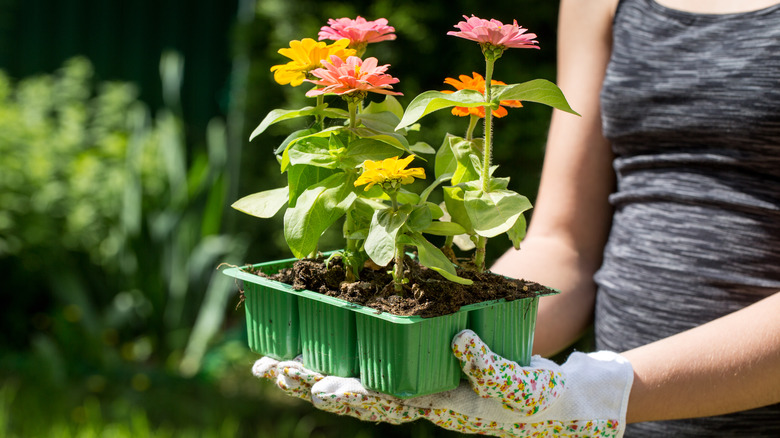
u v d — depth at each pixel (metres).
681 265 1.29
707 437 1.29
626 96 1.37
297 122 3.38
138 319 4.45
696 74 1.28
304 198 1.02
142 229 4.46
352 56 1.00
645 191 1.37
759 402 1.05
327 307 1.03
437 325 0.97
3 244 4.30
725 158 1.26
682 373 1.06
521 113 3.06
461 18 3.15
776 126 1.19
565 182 1.50
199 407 3.72
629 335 1.35
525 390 0.99
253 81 3.67
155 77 6.00
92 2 5.91
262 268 1.15
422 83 3.22
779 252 1.23
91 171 4.59
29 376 3.91
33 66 5.91
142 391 3.91
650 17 1.38
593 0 1.50
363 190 1.01
